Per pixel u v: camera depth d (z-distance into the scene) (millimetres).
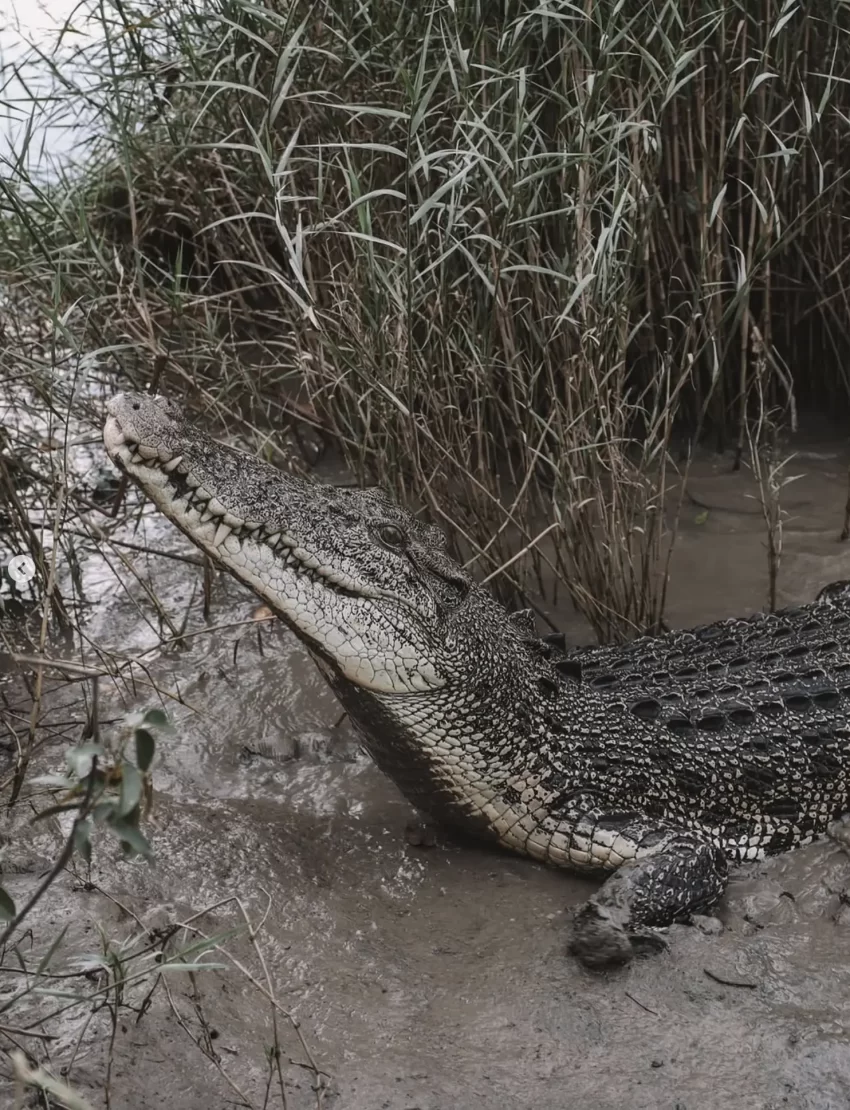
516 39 5059
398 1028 3094
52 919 3256
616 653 4477
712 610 5281
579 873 3883
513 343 5207
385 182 5766
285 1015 2885
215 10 5656
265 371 6453
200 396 6141
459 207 4910
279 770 4477
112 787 2309
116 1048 2789
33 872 3510
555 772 3926
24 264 5637
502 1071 2947
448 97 5223
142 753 2246
